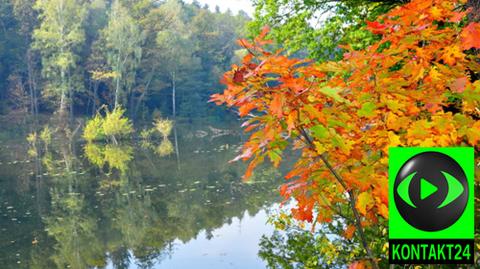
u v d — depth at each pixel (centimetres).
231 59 5519
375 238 434
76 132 3631
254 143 175
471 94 175
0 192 1508
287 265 601
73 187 1559
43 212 1249
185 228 1054
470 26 168
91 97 4334
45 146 2911
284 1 888
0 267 856
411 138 177
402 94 173
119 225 1109
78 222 1147
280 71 166
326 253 469
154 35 4681
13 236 1048
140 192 1450
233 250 859
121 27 4022
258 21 909
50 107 4250
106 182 1628
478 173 175
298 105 164
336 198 210
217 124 4447
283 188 195
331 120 171
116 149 2706
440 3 175
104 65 4322
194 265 805
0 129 3581
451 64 182
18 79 4253
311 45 878
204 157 2231
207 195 1364
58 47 4212
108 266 846
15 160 2278
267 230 970
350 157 184
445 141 175
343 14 843
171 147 2758
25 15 4522
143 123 4281
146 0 4759
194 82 5028
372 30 183
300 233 636
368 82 180
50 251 941
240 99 164
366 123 196
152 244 958
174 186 1518
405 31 176
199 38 5650
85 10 4494
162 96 5047
